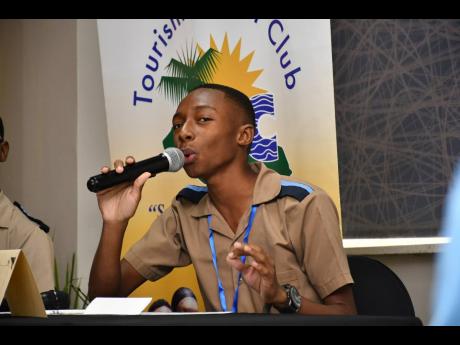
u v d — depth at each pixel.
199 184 2.96
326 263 2.00
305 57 2.86
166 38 3.07
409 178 3.03
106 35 3.12
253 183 2.16
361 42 3.16
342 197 3.14
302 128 2.85
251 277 1.57
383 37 3.12
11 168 3.77
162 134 3.05
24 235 2.54
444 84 3.02
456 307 2.33
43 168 3.62
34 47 3.71
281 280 2.02
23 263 1.37
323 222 2.02
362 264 2.24
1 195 2.59
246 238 2.10
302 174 2.84
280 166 2.87
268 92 2.91
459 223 2.90
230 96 2.21
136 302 1.51
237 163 2.17
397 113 3.07
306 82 2.86
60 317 1.29
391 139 3.07
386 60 3.11
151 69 3.08
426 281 2.93
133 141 3.07
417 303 2.94
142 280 2.36
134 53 3.10
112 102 3.10
